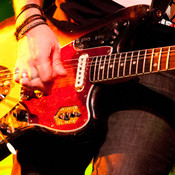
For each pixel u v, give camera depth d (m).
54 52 1.74
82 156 1.82
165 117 1.68
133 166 1.63
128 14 1.72
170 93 1.70
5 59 1.93
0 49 1.94
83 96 1.70
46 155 1.82
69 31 1.83
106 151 1.68
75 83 1.72
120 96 1.72
